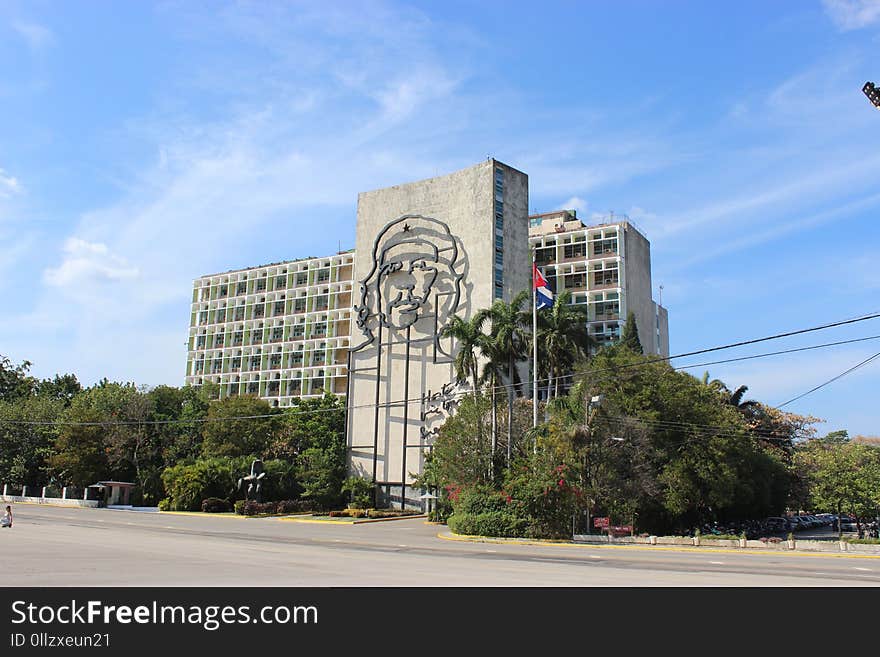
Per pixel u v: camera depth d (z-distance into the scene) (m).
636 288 104.25
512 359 55.12
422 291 83.25
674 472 50.66
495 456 50.31
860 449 61.25
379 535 47.16
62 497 80.06
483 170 82.38
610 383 53.31
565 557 30.58
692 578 21.08
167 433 85.31
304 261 127.31
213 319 135.88
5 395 99.06
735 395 77.31
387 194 90.00
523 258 83.25
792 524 80.75
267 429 84.44
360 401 85.94
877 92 18.14
